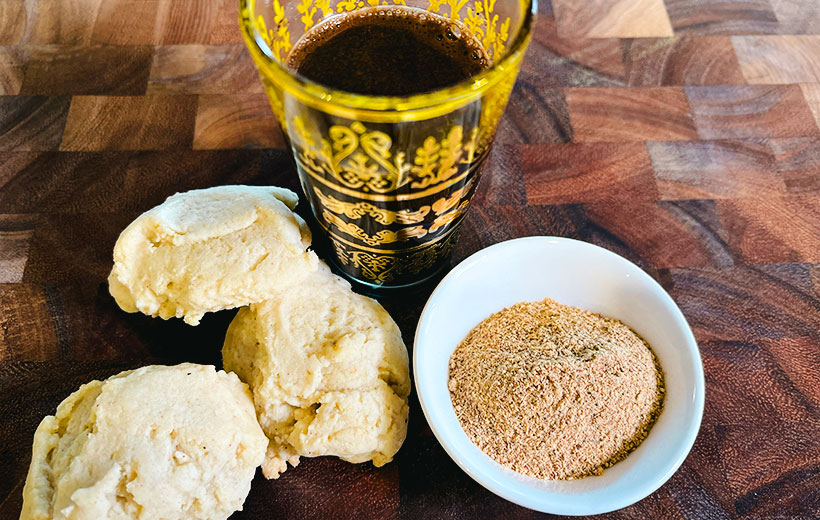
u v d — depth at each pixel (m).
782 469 0.78
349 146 0.58
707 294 0.90
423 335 0.73
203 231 0.73
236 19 1.12
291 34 0.67
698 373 0.72
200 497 0.66
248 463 0.68
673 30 1.13
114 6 1.12
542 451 0.72
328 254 0.88
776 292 0.90
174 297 0.73
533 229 0.94
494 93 0.57
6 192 0.95
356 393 0.72
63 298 0.87
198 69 1.07
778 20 1.15
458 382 0.77
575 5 1.15
